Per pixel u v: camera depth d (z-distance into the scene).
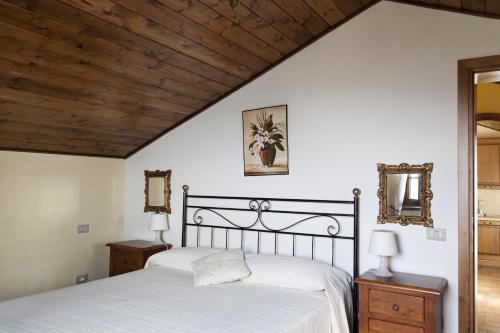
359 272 3.21
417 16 3.08
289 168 3.62
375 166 3.18
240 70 3.64
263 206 3.76
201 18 2.75
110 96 3.34
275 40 3.33
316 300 2.70
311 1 2.95
